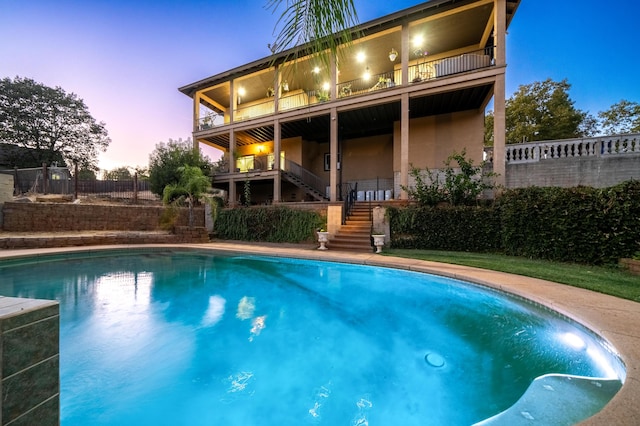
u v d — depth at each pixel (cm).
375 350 312
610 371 218
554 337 291
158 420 213
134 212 1077
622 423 132
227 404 229
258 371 274
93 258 742
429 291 480
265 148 1611
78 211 960
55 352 104
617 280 428
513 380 236
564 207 608
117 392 240
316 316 406
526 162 855
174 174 1295
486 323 354
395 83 1162
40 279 548
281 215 1064
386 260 628
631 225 524
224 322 387
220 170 1510
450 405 220
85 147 2183
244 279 591
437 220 815
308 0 151
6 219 843
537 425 151
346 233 915
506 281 423
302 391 245
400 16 935
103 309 416
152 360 289
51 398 101
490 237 752
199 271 654
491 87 930
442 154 1151
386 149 1378
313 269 655
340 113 1158
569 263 584
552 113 1432
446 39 1063
